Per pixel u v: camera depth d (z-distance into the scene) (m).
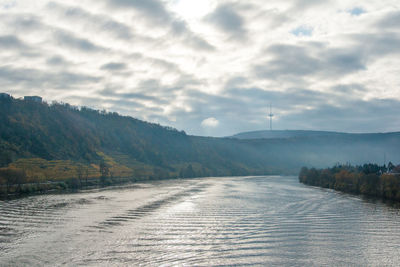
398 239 59.47
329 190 147.00
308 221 73.62
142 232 62.34
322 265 46.19
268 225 69.31
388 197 113.50
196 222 71.81
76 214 79.62
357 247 54.53
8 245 52.97
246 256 49.19
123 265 44.34
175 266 44.41
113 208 89.75
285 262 46.97
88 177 173.75
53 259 46.47
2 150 172.62
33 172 155.12
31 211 82.94
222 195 124.88
